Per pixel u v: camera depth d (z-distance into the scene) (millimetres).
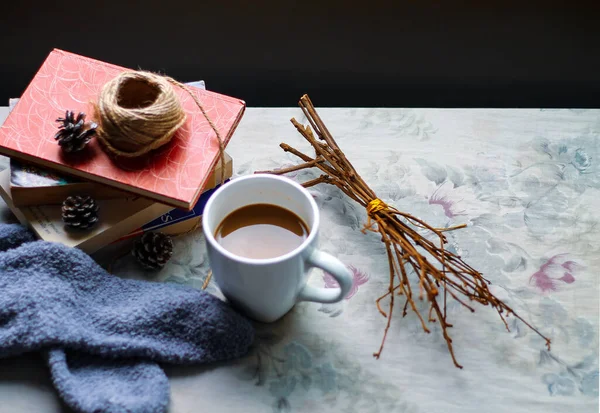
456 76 1176
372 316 681
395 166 780
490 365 652
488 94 1189
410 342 666
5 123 701
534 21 1120
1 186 703
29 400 624
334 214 747
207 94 740
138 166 681
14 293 639
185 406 628
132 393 616
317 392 638
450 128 814
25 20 1108
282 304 643
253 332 657
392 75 1178
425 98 1198
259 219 662
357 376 646
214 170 713
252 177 645
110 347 627
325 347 662
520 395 637
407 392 639
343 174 727
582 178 771
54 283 651
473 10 1113
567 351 660
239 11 1108
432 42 1145
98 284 667
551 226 736
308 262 616
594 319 677
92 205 669
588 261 713
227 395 635
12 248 696
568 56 1148
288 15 1114
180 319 648
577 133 809
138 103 714
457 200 755
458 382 644
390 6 1108
